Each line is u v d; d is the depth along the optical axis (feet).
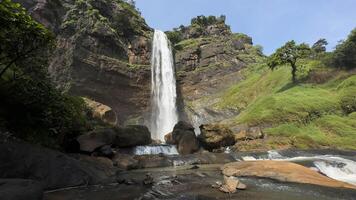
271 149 100.73
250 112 142.31
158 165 70.28
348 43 163.22
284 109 130.41
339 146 103.76
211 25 294.87
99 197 39.19
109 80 172.24
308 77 168.66
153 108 190.90
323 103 134.00
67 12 166.40
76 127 70.79
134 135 88.38
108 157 69.10
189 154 84.99
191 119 197.98
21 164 42.01
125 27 204.64
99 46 174.19
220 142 100.32
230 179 46.50
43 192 38.42
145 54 204.74
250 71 221.05
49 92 55.42
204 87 214.69
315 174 51.85
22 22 44.27
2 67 56.59
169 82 211.82
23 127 51.88
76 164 49.67
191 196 39.22
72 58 156.35
